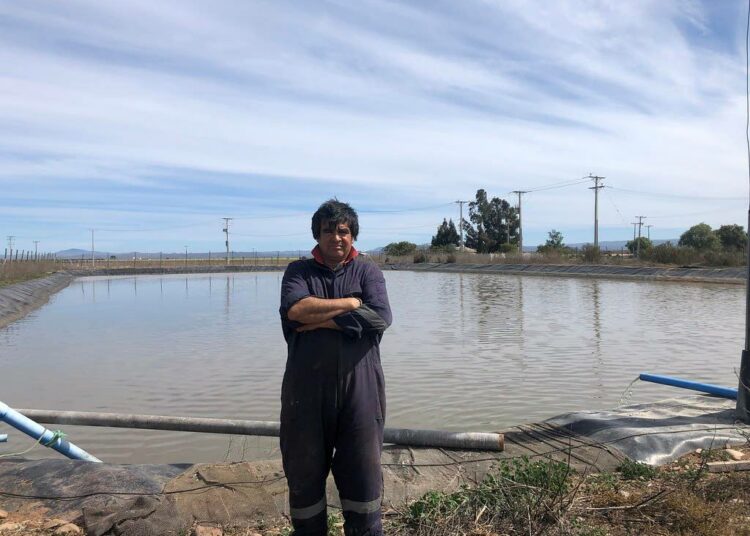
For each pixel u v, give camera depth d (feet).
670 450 15.28
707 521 11.39
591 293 94.12
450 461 14.51
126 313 76.54
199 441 23.15
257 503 12.54
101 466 14.05
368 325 9.45
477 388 31.89
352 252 10.16
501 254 214.48
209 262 282.56
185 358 42.75
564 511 11.69
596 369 36.50
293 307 9.36
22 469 14.10
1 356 45.01
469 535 11.42
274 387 33.19
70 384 34.81
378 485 9.65
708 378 33.65
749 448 15.60
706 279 113.70
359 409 9.46
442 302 83.20
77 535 11.48
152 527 11.69
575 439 16.02
